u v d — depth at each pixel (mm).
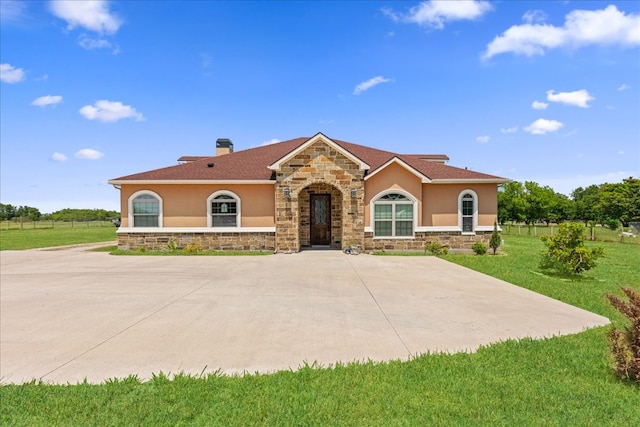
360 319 6809
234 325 6445
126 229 18484
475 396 3877
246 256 16594
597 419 3443
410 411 3596
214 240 18578
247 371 4578
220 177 18609
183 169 19859
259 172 19297
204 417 3508
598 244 24531
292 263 14312
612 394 3920
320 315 7070
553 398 3828
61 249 20297
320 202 19734
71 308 7605
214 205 18672
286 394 3930
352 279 10898
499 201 39906
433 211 18656
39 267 13398
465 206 18750
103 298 8484
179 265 13797
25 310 7453
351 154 17641
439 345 5492
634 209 36000
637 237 29531
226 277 11219
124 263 14406
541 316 6996
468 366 4629
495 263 14164
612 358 4559
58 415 3559
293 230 17859
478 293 9008
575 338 5656
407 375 4379
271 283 10273
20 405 3740
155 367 4719
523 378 4305
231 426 3355
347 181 17734
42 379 4383
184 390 4027
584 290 9297
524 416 3490
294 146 23188
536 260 15055
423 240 18453
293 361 4898
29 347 5426
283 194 17812
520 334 5965
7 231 41531
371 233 18281
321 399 3824
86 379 4320
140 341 5664
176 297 8570
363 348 5371
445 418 3467
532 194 38750
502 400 3799
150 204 18609
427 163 21359
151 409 3648
